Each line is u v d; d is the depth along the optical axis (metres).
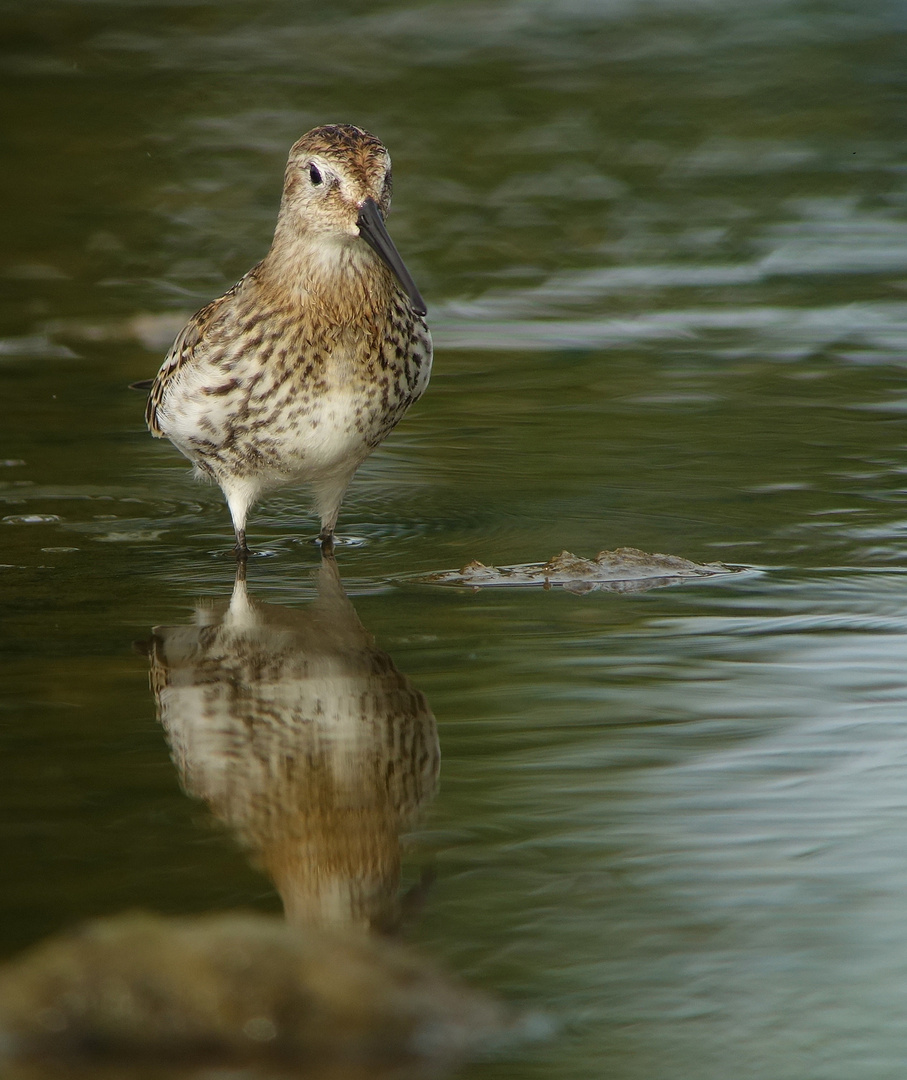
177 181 25.94
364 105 30.27
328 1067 5.44
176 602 11.05
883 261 21.64
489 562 11.91
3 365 17.64
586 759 8.26
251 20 36.88
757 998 6.02
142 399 16.56
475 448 14.92
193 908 6.68
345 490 12.70
